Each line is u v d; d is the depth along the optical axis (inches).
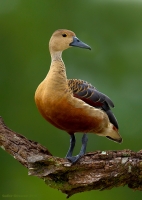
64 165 358.3
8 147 382.6
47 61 693.3
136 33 686.5
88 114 403.2
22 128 679.1
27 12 705.0
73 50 679.1
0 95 685.3
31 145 384.2
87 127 411.2
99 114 409.4
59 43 422.3
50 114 400.2
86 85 420.2
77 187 367.9
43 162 358.0
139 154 373.4
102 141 650.2
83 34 690.2
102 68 674.2
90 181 362.9
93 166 365.4
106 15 694.5
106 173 366.9
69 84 414.0
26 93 685.3
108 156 368.8
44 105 398.3
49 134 672.4
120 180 374.0
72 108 397.4
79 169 364.5
